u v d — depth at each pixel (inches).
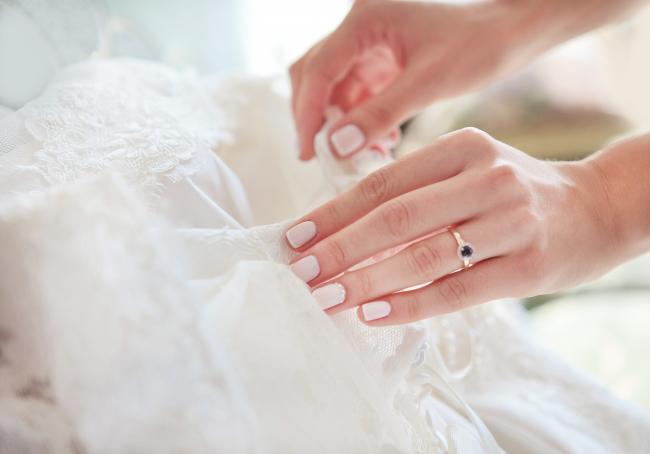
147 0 25.9
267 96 18.3
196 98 16.9
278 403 10.9
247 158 17.1
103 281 9.9
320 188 17.1
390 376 12.3
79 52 15.4
